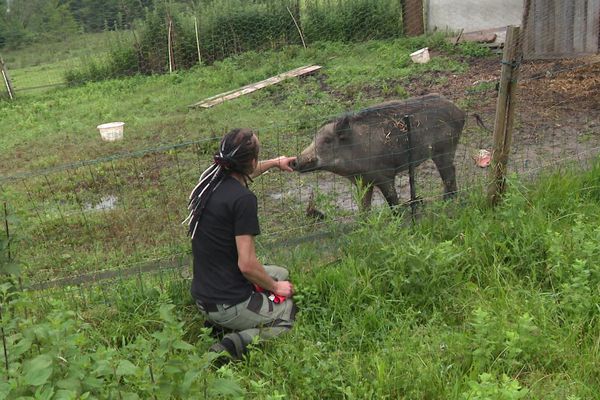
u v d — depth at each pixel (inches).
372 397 125.8
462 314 152.6
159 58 605.0
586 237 177.0
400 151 213.8
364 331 146.6
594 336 138.5
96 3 725.3
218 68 564.7
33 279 195.0
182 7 644.7
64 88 592.1
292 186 268.5
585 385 125.3
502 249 172.6
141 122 411.8
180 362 107.4
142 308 162.2
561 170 222.5
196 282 148.2
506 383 115.2
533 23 461.1
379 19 587.8
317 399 127.8
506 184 195.8
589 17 445.1
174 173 302.7
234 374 133.8
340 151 212.1
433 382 127.4
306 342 141.4
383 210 180.1
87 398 100.0
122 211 256.2
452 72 458.3
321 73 494.0
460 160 268.8
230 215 140.7
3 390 98.9
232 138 142.4
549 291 159.6
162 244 221.5
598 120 319.6
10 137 422.3
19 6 717.3
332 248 178.5
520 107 350.3
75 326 136.2
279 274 160.6
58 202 276.1
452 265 164.7
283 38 601.9
